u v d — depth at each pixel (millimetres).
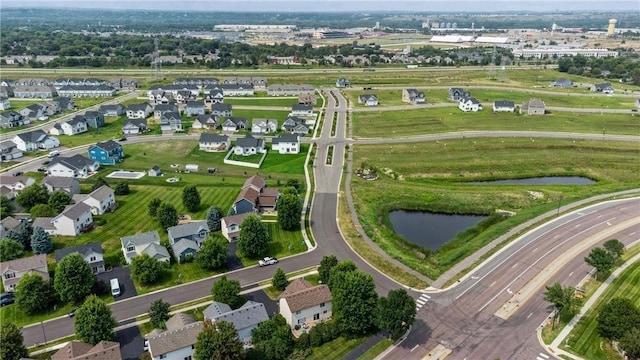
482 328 65188
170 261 81188
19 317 67375
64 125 159125
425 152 142500
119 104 191500
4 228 86750
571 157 138625
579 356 59656
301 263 81438
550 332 64250
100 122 172125
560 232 93375
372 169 127062
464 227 98938
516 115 187375
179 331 58531
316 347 60844
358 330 62812
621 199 110125
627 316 60281
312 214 100562
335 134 161375
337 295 63375
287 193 96938
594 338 62938
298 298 64750
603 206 106062
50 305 69688
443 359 58938
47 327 65062
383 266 80625
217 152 142000
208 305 69500
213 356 53375
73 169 118188
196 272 78625
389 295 62344
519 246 88000
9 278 72500
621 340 58219
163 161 133125
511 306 70125
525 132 162875
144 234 83562
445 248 88375
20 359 56906
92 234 89875
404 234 95188
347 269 69125
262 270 79375
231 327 55938
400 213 105562
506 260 83125
